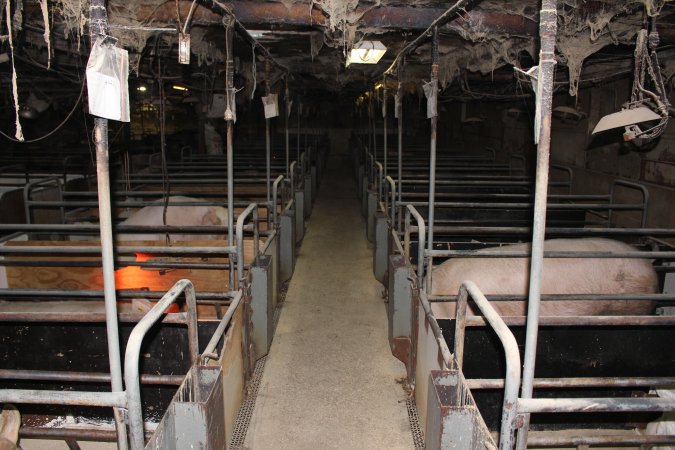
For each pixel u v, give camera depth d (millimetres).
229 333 2398
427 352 2352
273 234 3842
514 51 3932
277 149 10273
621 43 3428
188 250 2895
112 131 5812
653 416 2848
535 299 1312
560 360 2730
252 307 3182
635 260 3307
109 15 2932
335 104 18094
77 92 6438
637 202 4996
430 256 2750
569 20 2832
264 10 2904
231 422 2432
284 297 4559
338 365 3383
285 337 3779
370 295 4625
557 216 5258
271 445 2584
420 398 2566
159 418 2701
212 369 1852
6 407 2352
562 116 5434
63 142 10156
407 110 15742
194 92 8352
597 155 5770
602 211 5594
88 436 2139
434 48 2695
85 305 3342
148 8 2916
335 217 7738
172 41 4039
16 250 2871
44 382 2750
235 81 6898
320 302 4457
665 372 2756
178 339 2615
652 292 3330
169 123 12945
